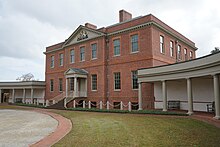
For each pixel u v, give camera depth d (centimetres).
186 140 767
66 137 849
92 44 2747
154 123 1144
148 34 2166
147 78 1844
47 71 3706
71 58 3089
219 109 1169
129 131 941
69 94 2841
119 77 2425
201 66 1316
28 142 812
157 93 2038
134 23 2302
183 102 1916
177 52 2664
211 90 1694
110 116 1524
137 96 2194
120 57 2423
